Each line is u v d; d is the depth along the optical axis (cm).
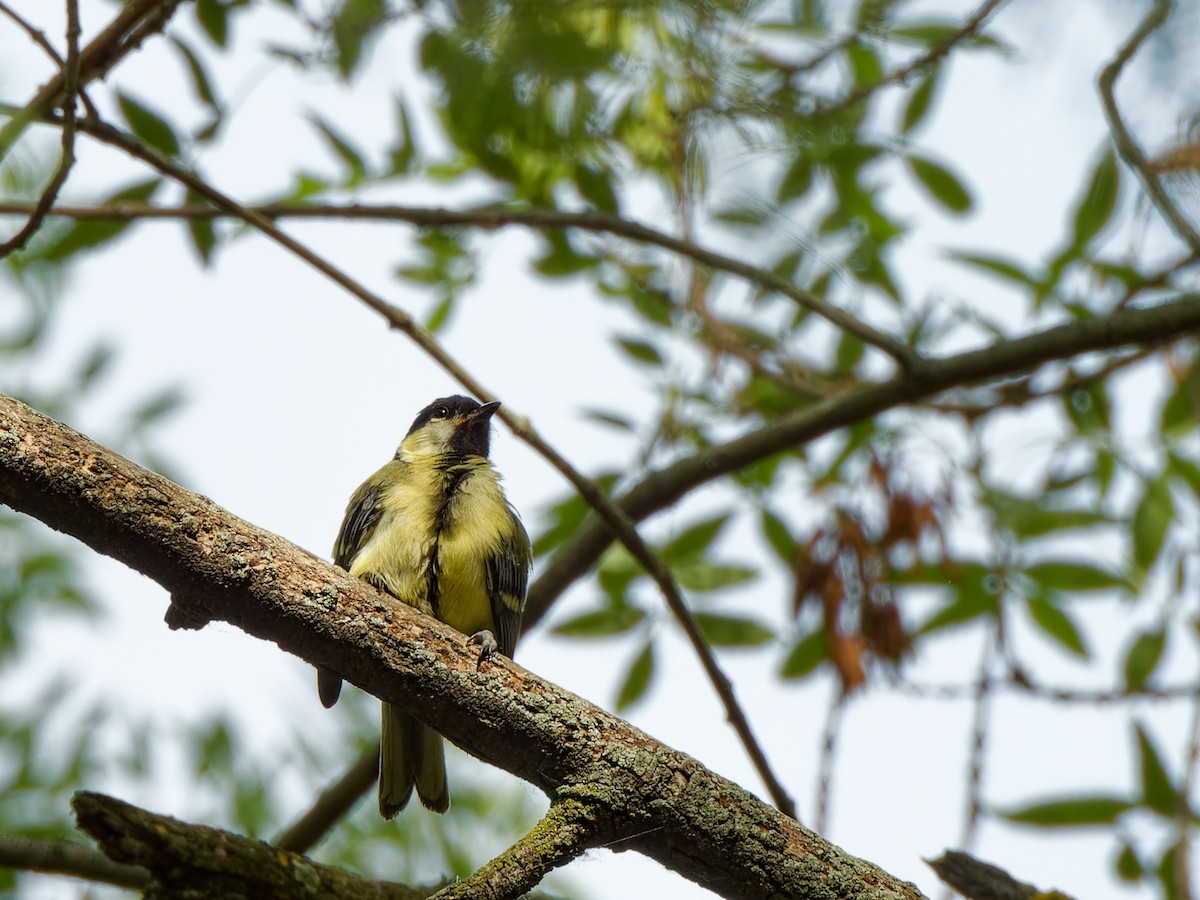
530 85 460
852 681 853
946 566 902
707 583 928
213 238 890
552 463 807
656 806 591
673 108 695
